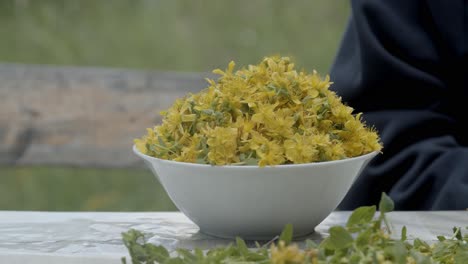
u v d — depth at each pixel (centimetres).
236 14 438
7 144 209
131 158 210
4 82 210
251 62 404
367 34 138
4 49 392
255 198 83
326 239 72
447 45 142
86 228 97
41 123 210
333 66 149
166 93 213
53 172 348
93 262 80
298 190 83
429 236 94
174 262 71
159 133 88
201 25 428
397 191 132
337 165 84
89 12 428
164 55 401
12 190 340
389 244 71
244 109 86
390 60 136
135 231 75
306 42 420
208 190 84
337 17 441
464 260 76
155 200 332
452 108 144
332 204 89
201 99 88
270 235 88
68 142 210
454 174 126
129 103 212
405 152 135
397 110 141
